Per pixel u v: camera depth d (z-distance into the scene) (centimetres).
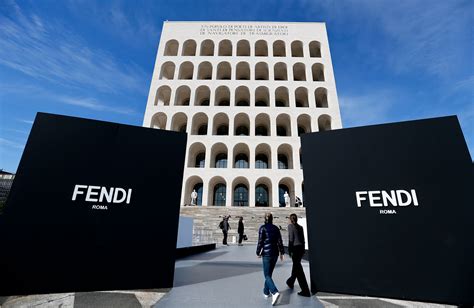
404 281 388
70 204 439
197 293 405
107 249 434
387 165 456
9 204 411
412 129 459
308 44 3312
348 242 436
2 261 387
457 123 433
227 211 1950
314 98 2977
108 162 481
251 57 3203
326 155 505
